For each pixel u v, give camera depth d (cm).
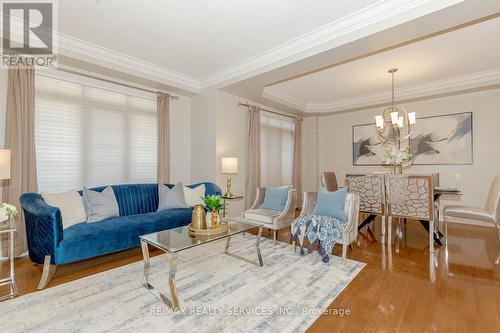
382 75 426
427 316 185
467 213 338
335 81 455
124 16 260
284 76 375
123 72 357
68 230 256
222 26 281
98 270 266
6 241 289
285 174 632
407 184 339
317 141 668
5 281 221
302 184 672
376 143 577
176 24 276
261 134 564
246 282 237
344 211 310
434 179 378
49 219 230
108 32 291
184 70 411
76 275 253
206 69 407
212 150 445
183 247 208
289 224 363
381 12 249
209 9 249
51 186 323
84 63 325
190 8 247
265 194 403
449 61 369
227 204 452
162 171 421
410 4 233
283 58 336
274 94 516
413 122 379
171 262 200
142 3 239
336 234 283
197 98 469
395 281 239
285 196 377
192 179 479
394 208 348
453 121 481
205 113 455
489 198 356
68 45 304
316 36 298
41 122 316
